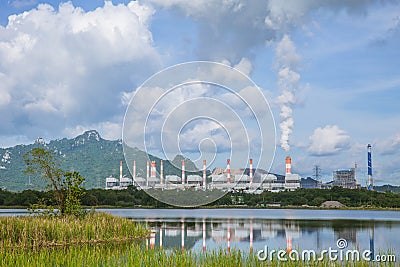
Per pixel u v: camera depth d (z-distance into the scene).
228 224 49.69
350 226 47.94
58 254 22.67
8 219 30.58
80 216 38.06
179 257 20.28
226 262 19.78
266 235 37.81
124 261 21.06
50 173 39.34
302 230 42.41
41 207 38.75
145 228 40.47
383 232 40.88
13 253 22.09
